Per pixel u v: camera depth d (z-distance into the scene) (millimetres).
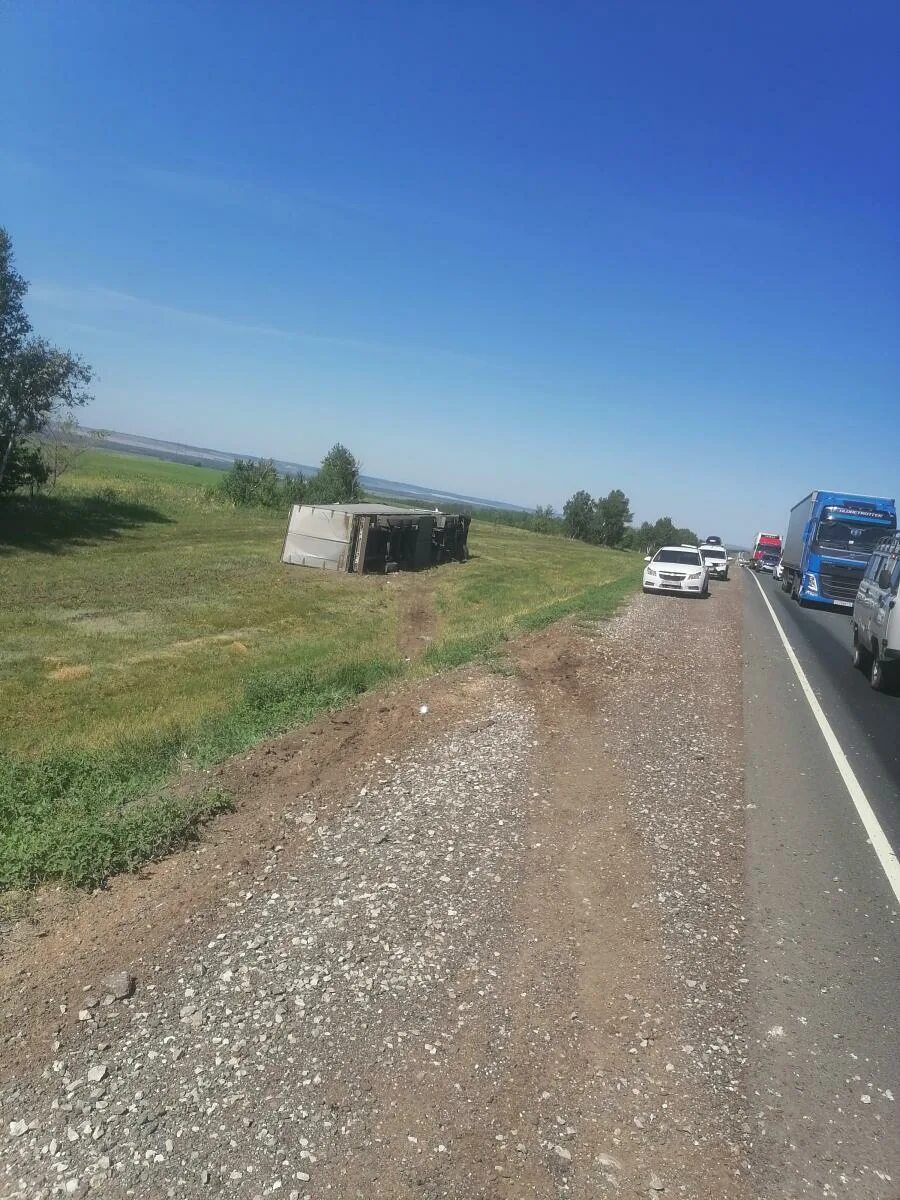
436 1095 3729
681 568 30734
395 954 4832
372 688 13719
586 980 4707
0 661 17438
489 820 7020
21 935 5137
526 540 72812
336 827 6816
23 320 37219
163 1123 3508
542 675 13688
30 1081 3762
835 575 30078
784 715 11938
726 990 4676
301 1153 3371
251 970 4641
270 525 52156
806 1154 3500
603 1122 3629
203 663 18234
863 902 5926
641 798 7824
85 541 37688
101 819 6828
